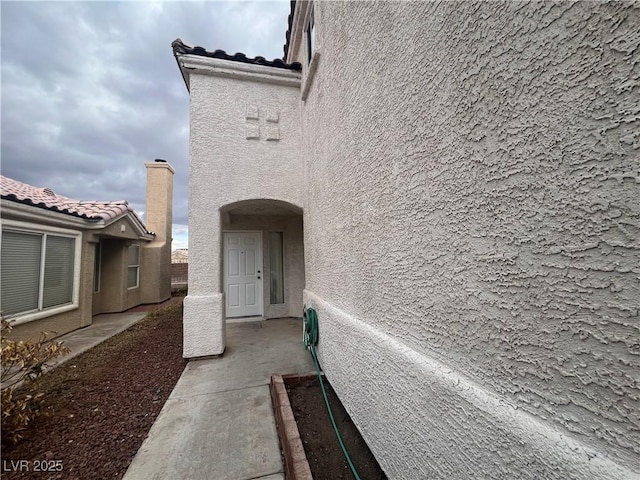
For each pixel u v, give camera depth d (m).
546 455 0.87
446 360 1.42
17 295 6.04
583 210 0.81
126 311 10.73
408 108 1.76
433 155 1.52
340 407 3.29
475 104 1.21
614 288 0.75
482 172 1.18
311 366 4.50
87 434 2.99
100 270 10.22
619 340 0.73
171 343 6.23
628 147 0.72
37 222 6.46
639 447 0.68
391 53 1.97
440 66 1.44
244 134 5.36
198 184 5.11
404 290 1.84
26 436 2.96
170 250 14.34
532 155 0.96
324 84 3.76
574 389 0.83
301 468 2.08
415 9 1.67
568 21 0.84
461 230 1.31
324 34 3.76
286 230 8.33
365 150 2.44
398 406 1.82
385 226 2.09
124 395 3.86
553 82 0.89
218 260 5.12
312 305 4.51
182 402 3.46
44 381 4.35
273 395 3.59
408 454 1.70
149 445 2.69
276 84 5.57
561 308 0.87
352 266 2.79
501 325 1.09
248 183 5.30
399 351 1.83
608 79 0.75
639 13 0.69
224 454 2.56
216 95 5.30
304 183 5.21
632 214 0.71
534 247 0.96
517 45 1.01
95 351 5.91
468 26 1.24
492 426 1.09
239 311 8.05
